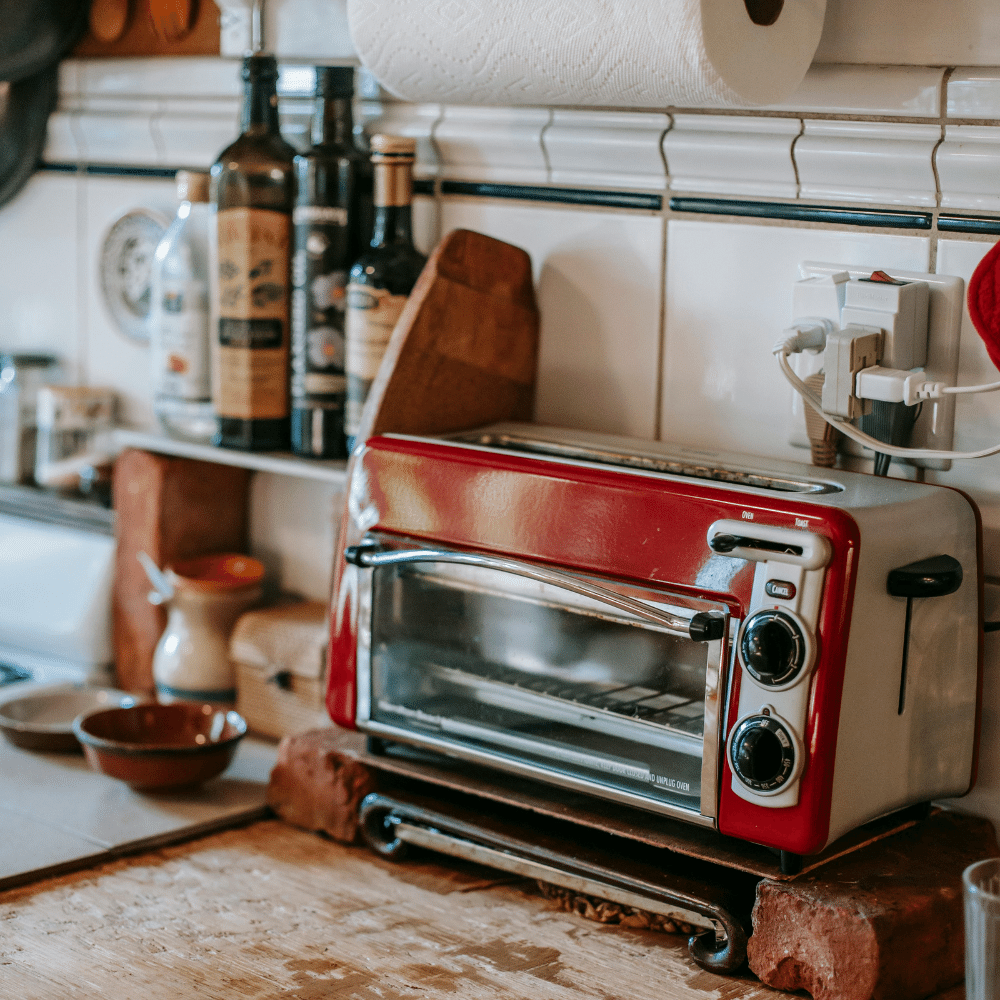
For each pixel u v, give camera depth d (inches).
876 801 38.6
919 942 37.3
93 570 65.1
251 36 58.1
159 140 63.9
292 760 49.0
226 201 54.7
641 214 49.4
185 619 59.7
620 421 51.2
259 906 43.1
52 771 53.3
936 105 41.9
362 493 45.6
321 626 56.8
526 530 41.4
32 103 67.3
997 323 38.4
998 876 33.8
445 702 44.2
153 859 46.6
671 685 39.0
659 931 42.0
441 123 53.2
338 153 52.6
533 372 53.0
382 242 51.3
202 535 62.8
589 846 42.8
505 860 43.3
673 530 38.5
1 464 71.5
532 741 42.2
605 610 40.1
